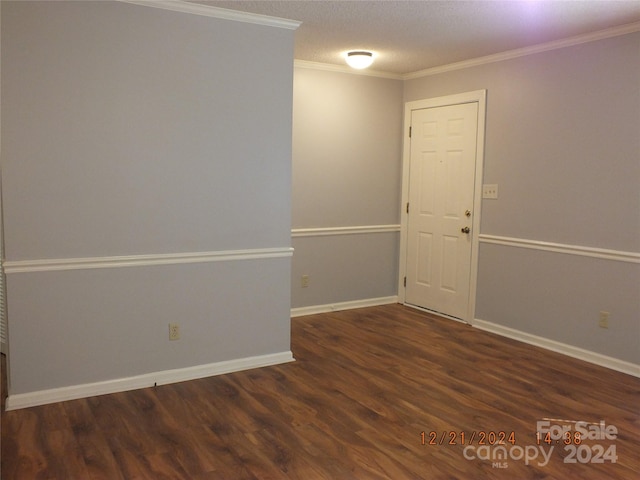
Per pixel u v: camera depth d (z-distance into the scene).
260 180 3.62
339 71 5.00
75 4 2.93
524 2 3.10
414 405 3.15
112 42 3.05
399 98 5.39
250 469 2.46
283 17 3.47
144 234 3.26
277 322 3.80
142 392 3.28
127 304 3.26
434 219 5.14
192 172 3.37
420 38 3.94
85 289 3.12
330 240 5.16
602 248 3.80
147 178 3.23
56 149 2.96
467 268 4.83
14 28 2.80
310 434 2.79
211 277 3.52
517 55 4.26
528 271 4.30
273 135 3.64
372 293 5.48
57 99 2.94
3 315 3.46
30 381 3.04
